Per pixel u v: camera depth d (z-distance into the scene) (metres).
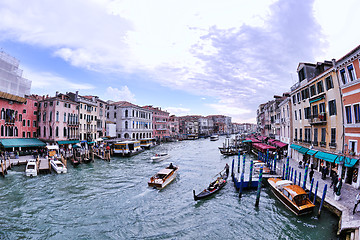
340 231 9.90
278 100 37.19
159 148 51.41
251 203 15.41
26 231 11.34
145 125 56.19
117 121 50.31
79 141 36.06
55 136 32.16
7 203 14.51
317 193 13.74
